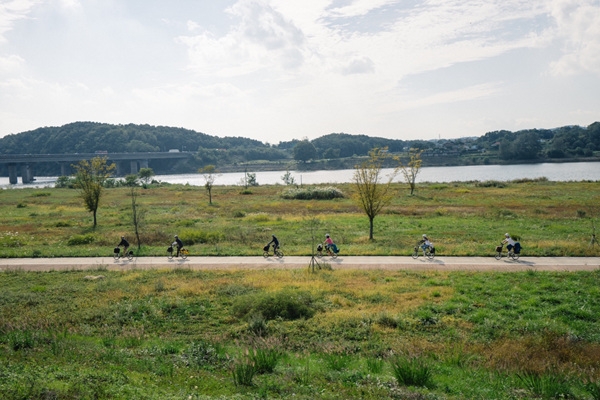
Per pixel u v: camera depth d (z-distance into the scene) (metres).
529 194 72.12
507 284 23.95
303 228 45.22
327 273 27.17
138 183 126.88
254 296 21.53
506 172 168.00
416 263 29.58
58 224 50.12
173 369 13.35
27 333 16.31
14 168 169.50
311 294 22.80
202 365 14.11
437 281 24.81
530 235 38.41
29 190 108.69
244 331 18.55
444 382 13.01
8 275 27.83
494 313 20.05
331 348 16.52
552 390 12.21
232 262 30.94
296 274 27.08
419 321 19.36
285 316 20.19
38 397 9.91
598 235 37.47
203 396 10.84
